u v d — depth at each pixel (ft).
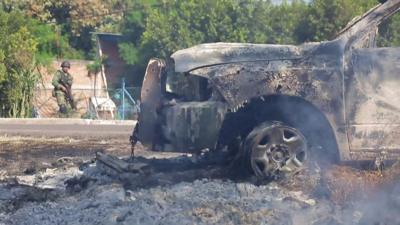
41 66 111.45
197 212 21.48
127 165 27.66
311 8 95.14
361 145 26.45
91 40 144.36
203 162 29.58
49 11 147.23
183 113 26.73
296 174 26.00
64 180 28.94
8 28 99.71
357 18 29.94
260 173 26.04
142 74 120.26
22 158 38.63
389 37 38.32
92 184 26.61
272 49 26.71
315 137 26.84
